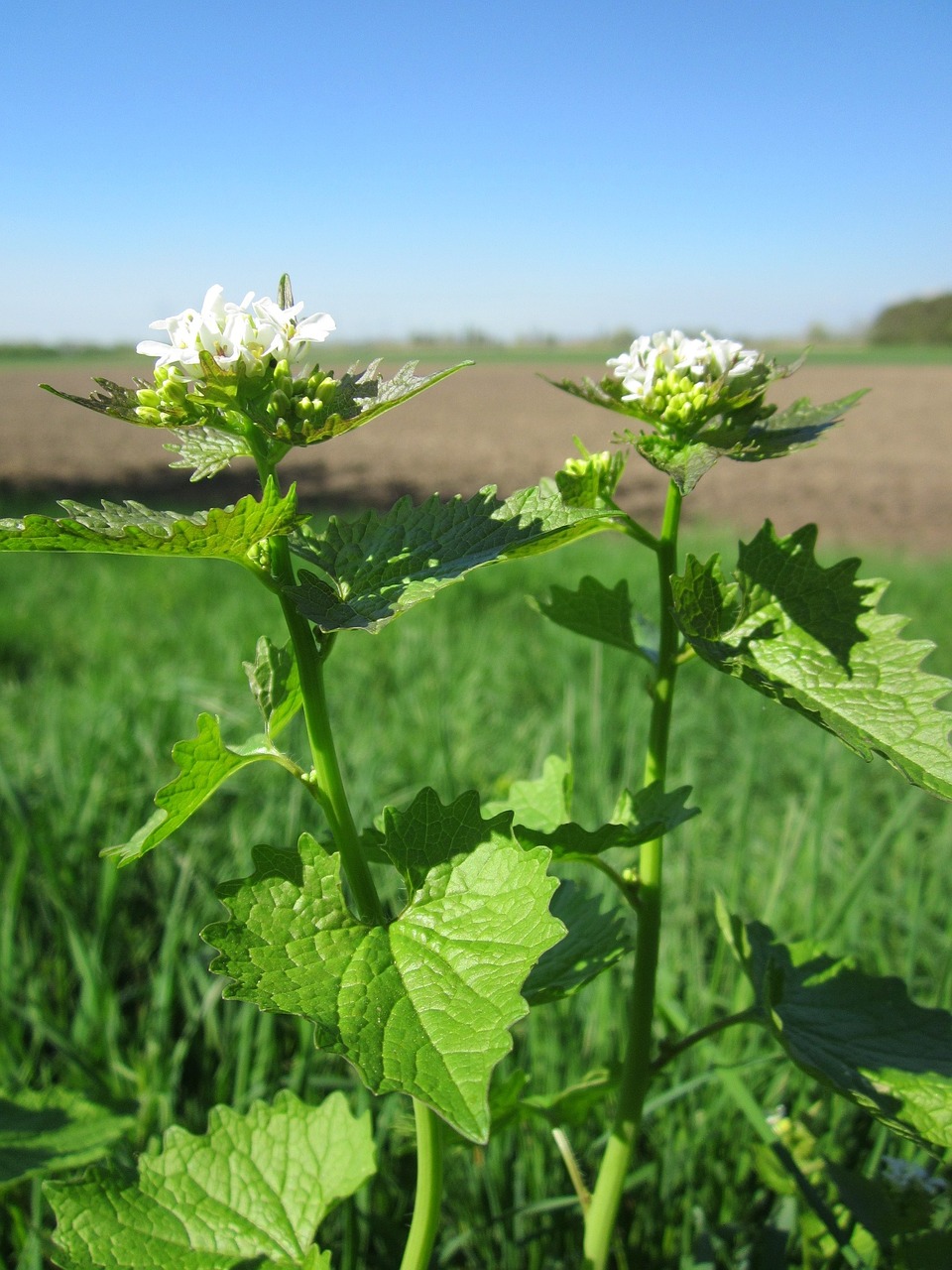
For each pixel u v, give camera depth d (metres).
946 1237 0.21
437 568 0.17
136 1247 0.19
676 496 0.20
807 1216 0.24
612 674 0.60
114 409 0.17
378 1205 0.27
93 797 0.40
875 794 0.47
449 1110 0.13
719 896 0.23
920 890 0.34
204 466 0.18
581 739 0.47
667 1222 0.26
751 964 0.21
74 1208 0.20
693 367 0.19
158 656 0.67
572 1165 0.21
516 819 0.23
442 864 0.17
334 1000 0.15
